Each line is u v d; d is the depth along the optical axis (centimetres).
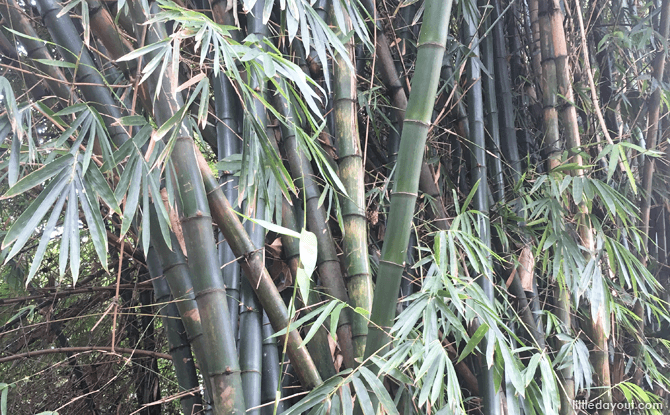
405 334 96
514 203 170
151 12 102
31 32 122
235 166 120
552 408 106
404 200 98
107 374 200
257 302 120
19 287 191
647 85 214
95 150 116
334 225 142
